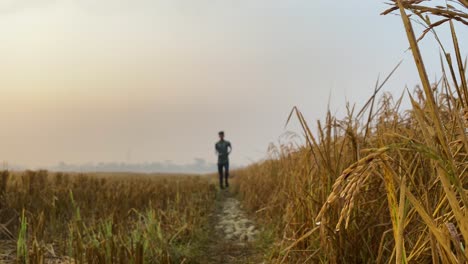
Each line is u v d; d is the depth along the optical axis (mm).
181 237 5688
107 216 6023
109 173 19266
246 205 9766
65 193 7453
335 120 3207
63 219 6039
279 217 5516
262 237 5676
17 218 5719
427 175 2373
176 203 8438
